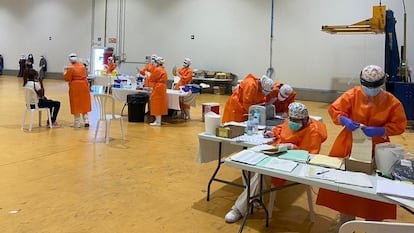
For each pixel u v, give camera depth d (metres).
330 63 10.80
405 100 7.14
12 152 4.47
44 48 17.12
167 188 3.38
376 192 1.77
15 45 18.11
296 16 11.18
